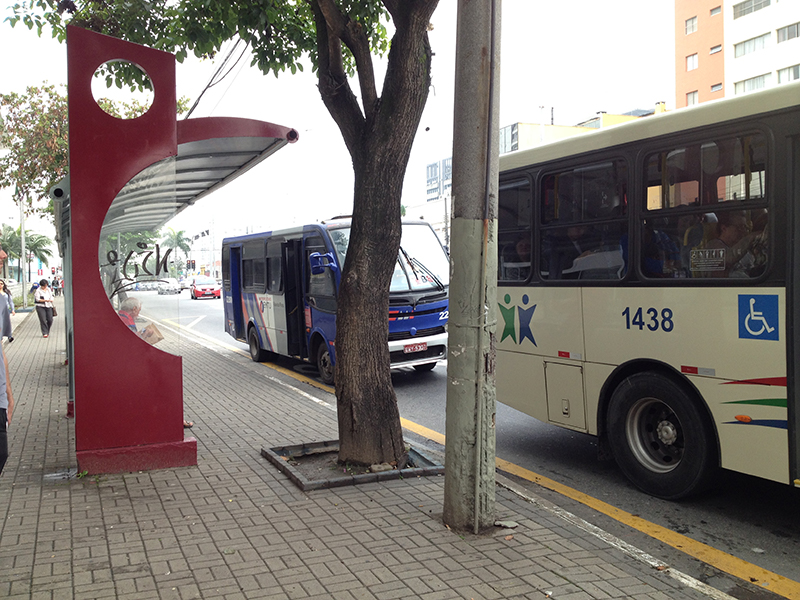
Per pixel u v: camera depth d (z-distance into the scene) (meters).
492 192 4.23
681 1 49.00
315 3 5.77
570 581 3.64
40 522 4.38
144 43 8.25
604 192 5.65
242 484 5.24
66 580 3.54
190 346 16.25
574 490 5.56
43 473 5.48
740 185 4.63
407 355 10.00
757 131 4.52
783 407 4.32
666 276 5.11
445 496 4.43
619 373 5.56
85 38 5.26
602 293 5.62
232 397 9.26
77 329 5.38
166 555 3.88
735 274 4.64
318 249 10.58
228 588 3.48
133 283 6.18
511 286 6.63
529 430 7.67
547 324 6.21
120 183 5.39
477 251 4.22
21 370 11.88
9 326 3.93
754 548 4.37
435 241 10.83
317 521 4.46
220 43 7.77
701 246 4.87
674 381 5.05
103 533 4.20
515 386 6.61
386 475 5.42
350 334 5.62
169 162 5.77
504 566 3.80
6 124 16.89
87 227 5.32
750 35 44.12
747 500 5.26
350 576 3.64
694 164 4.94
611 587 3.59
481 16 4.15
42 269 63.00
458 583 3.58
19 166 17.17
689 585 3.65
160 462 5.62
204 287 42.53
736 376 4.60
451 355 4.33
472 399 4.27
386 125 5.44
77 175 5.29
